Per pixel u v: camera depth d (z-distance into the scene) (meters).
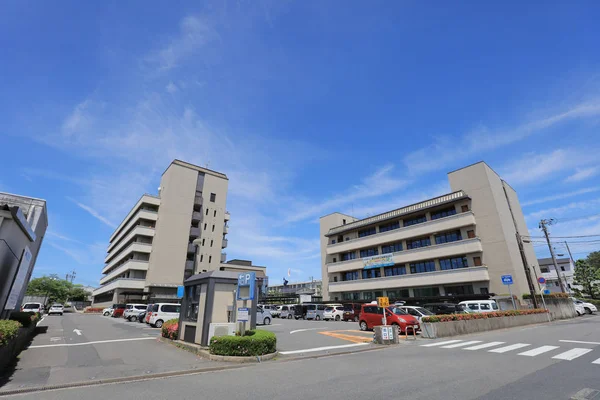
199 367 8.70
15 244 11.50
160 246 48.75
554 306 26.61
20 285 13.86
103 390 6.64
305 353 11.16
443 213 33.84
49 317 36.16
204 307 11.66
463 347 11.77
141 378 7.70
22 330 11.15
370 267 38.16
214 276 11.82
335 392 6.16
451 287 30.97
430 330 14.74
